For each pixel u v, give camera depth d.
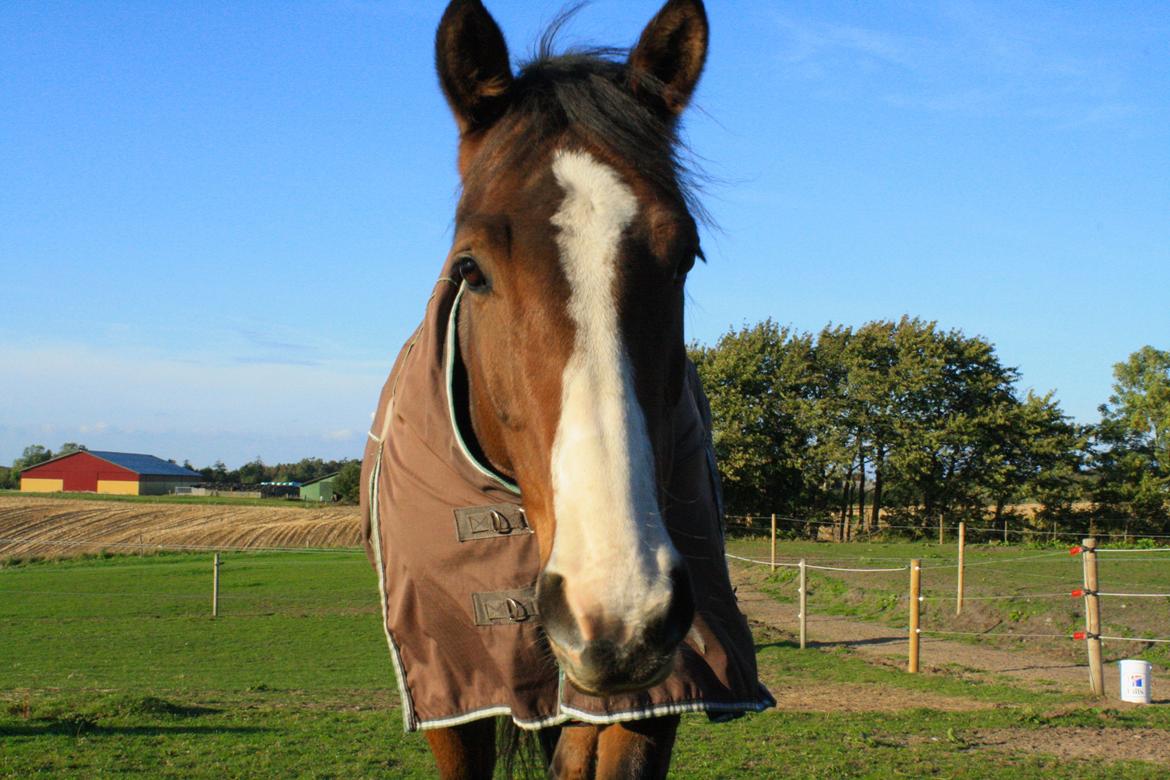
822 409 45.34
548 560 1.92
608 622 1.76
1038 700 9.48
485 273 2.17
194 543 36.91
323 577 24.66
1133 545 38.00
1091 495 44.00
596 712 2.49
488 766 2.94
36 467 88.75
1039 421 44.12
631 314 2.06
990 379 45.75
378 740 7.18
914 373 45.25
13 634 15.24
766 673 11.45
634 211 2.16
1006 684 10.69
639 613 1.76
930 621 16.17
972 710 8.90
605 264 2.08
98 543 36.50
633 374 2.01
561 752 2.93
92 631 15.61
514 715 2.61
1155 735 7.70
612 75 2.55
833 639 14.73
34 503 50.50
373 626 16.30
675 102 2.55
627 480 1.88
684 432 2.77
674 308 2.19
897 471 45.22
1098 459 44.75
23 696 8.79
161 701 8.41
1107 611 14.58
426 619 2.77
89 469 88.44
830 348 48.19
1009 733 7.73
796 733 7.62
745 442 43.84
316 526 41.59
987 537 40.62
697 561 2.74
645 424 1.99
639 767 2.62
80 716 7.72
